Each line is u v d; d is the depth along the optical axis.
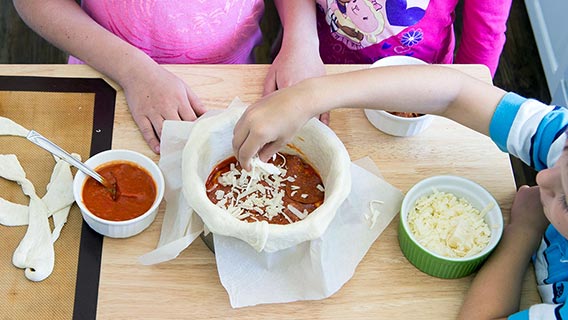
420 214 0.93
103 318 0.86
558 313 0.82
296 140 0.94
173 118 1.02
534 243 0.94
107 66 1.07
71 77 1.06
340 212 0.94
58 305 0.86
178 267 0.90
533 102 0.96
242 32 1.30
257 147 0.87
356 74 0.95
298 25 1.19
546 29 1.93
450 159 1.02
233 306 0.87
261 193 0.93
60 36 1.11
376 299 0.89
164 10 1.18
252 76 1.09
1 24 1.95
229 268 0.88
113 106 1.04
